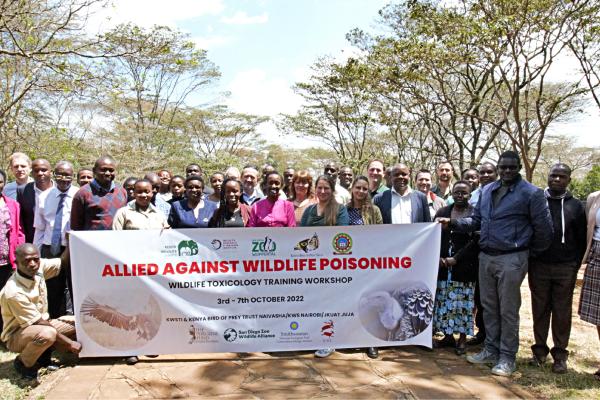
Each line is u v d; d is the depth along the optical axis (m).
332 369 4.43
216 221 5.11
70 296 5.61
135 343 4.61
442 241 5.01
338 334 4.76
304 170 5.46
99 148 21.42
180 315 4.63
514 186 4.41
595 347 5.23
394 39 16.22
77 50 9.23
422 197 5.30
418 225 4.77
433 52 13.47
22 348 4.29
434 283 4.79
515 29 12.20
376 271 4.76
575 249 4.48
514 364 4.43
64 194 5.46
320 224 4.84
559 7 12.15
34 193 5.61
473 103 18.52
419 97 15.76
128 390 4.00
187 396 3.89
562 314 4.48
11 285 4.28
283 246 4.70
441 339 5.28
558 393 4.01
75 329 4.63
